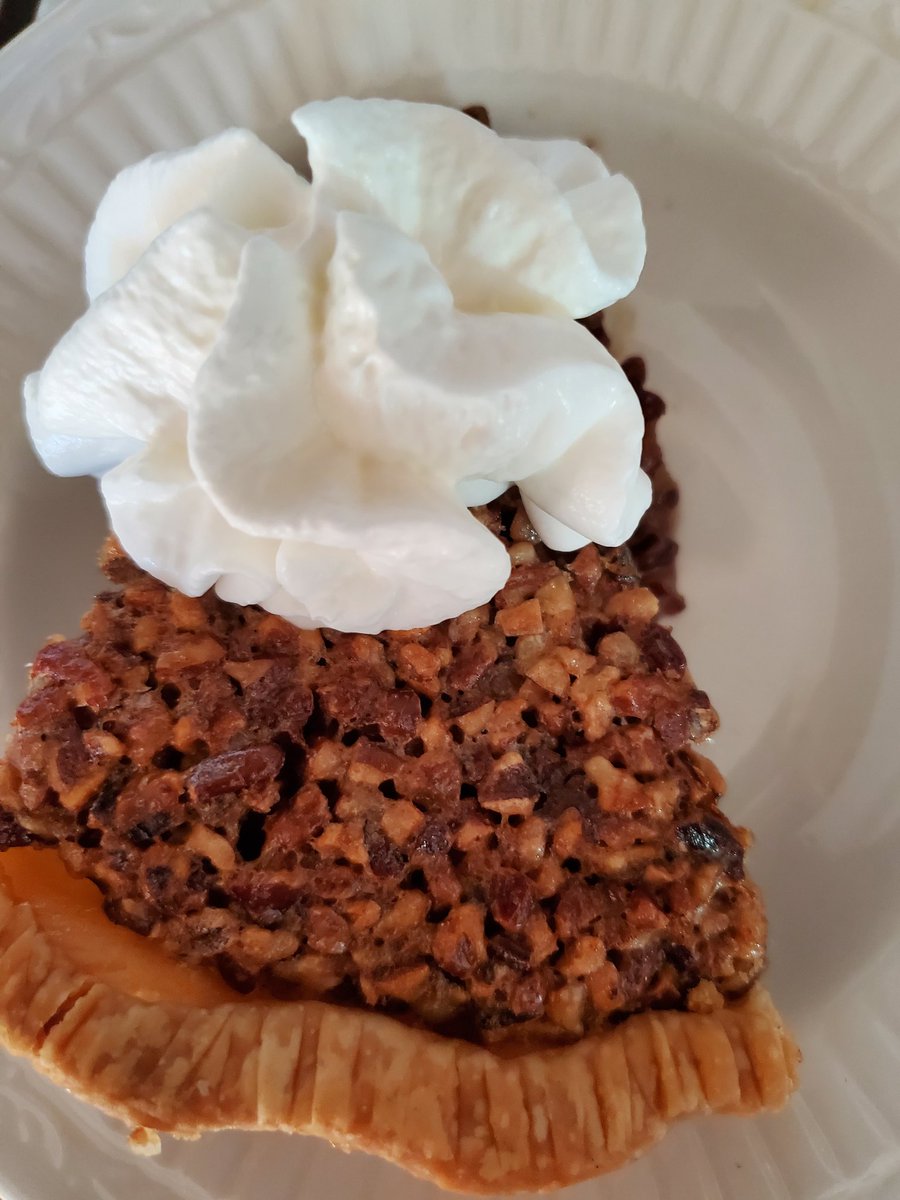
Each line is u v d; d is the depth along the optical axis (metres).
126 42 0.15
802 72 0.16
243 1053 0.12
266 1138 0.14
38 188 0.16
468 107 0.17
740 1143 0.14
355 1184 0.14
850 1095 0.14
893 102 0.15
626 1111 0.12
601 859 0.13
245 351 0.11
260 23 0.15
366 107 0.12
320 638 0.14
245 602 0.13
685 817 0.14
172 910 0.13
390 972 0.13
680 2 0.15
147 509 0.12
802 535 0.18
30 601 0.17
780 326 0.18
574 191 0.14
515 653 0.14
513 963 0.13
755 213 0.17
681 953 0.13
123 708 0.13
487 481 0.13
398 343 0.11
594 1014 0.13
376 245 0.11
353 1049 0.12
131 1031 0.12
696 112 0.17
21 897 0.13
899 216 0.16
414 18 0.16
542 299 0.13
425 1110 0.12
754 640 0.18
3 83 0.15
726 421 0.18
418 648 0.13
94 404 0.13
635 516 0.14
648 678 0.14
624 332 0.18
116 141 0.16
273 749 0.13
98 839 0.13
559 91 0.17
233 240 0.11
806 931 0.16
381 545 0.11
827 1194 0.13
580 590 0.15
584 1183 0.13
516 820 0.13
